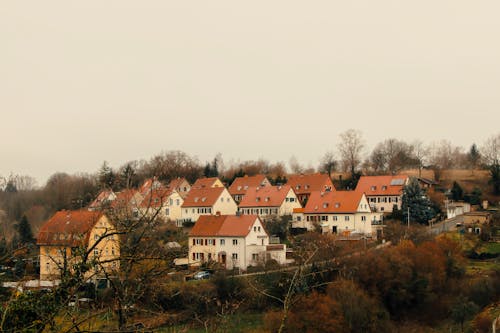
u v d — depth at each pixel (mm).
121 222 16703
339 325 49562
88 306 16438
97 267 16750
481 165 143125
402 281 58469
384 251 62531
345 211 90125
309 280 52625
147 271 16531
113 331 13695
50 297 15164
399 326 56469
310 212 93312
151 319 16781
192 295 42469
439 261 63281
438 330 55844
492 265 71250
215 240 75250
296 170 165250
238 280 55406
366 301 53469
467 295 61000
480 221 91125
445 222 95125
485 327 53531
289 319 48281
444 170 145125
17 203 81562
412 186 95062
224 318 30672
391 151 150625
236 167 160000
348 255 61500
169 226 80812
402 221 92562
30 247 23703
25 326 15000
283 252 69500
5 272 21734
